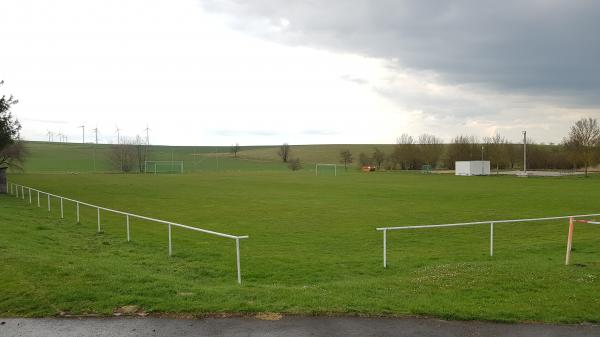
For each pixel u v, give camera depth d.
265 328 7.13
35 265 10.55
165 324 7.28
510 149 114.81
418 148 122.88
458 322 7.52
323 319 7.53
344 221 27.19
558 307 8.33
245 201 39.31
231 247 18.16
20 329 7.06
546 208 34.47
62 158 133.25
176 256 15.67
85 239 18.45
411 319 7.60
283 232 22.83
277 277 12.96
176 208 33.88
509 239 20.66
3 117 38.75
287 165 127.88
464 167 93.19
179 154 167.38
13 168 93.00
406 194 46.66
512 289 9.64
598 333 7.14
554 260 14.40
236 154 170.25
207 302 8.29
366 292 9.30
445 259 15.73
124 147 107.94
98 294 8.55
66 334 6.87
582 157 86.38
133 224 23.98
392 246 19.00
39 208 29.28
